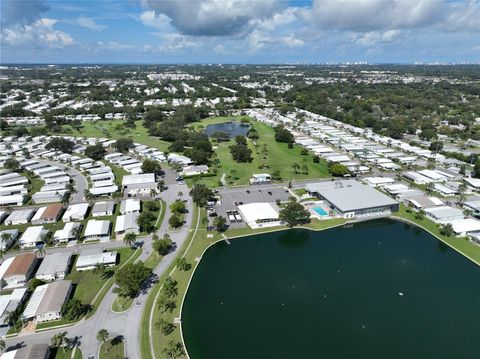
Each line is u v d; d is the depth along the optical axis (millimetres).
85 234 143375
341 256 141250
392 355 93812
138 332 96875
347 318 107375
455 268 133375
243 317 106688
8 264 121562
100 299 109500
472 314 109625
